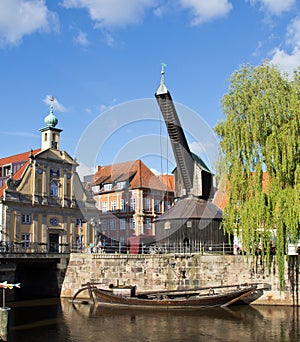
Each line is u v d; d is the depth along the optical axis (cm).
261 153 3650
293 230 3444
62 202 5859
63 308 3862
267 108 3619
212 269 4072
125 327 3094
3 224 5212
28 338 2808
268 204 3588
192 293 3959
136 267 4291
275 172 3616
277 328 3030
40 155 5709
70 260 4569
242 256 3903
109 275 4378
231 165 3744
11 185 5350
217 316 3438
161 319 3344
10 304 4125
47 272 4691
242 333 2906
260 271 3934
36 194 5581
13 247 5181
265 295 3884
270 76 3731
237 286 3859
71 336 2858
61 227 5812
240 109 3744
